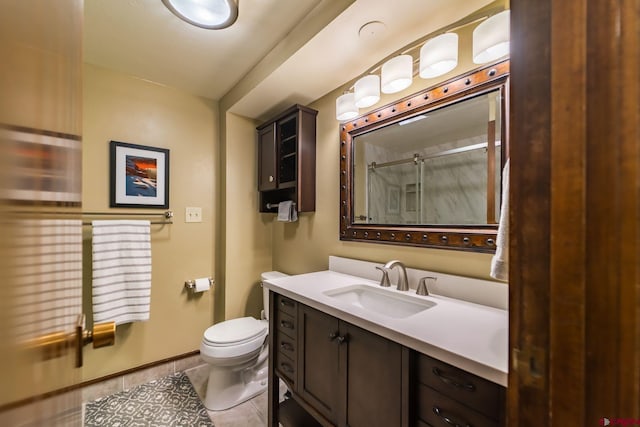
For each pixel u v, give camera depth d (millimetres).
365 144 1648
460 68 1233
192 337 2180
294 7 1306
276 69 1592
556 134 313
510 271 372
